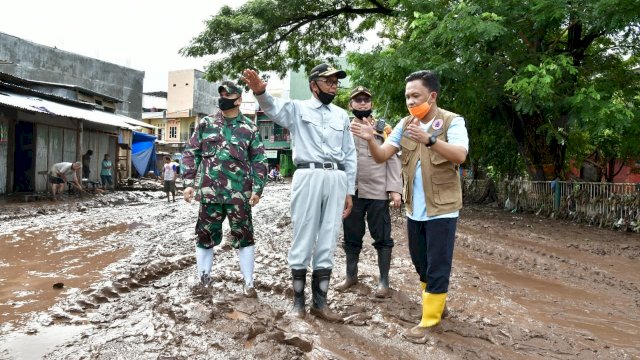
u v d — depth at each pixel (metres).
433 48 12.21
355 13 17.59
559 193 13.02
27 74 25.75
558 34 13.27
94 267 5.64
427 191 3.58
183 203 16.30
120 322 3.55
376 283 4.87
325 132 3.78
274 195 20.41
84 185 19.05
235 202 4.17
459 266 6.27
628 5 9.88
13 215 11.30
